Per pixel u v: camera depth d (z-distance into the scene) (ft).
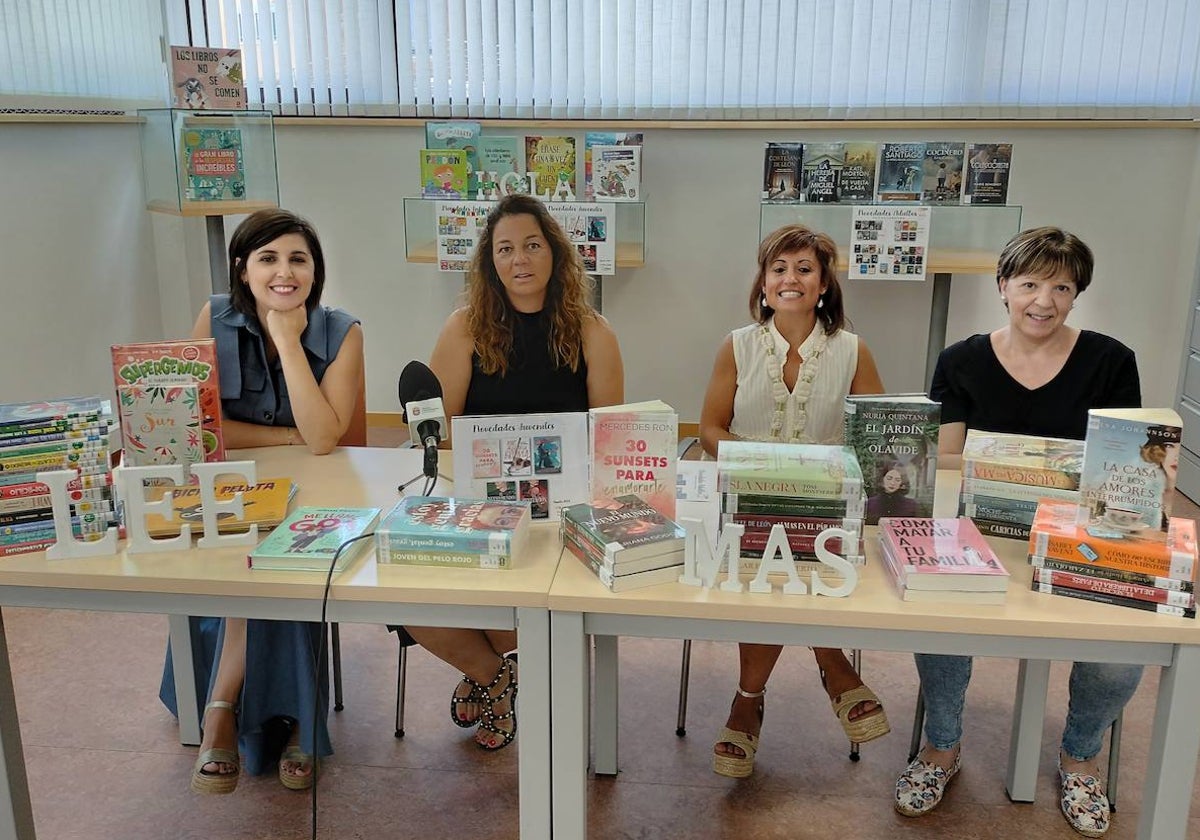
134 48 14.62
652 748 7.62
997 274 7.43
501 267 7.70
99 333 13.98
